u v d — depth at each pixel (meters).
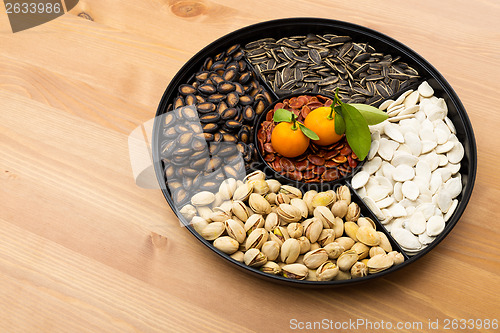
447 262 0.59
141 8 0.74
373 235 0.56
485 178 0.63
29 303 0.59
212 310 0.58
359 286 0.58
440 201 0.58
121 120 0.67
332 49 0.68
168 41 0.72
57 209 0.63
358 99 0.65
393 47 0.66
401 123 0.63
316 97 0.64
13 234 0.62
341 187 0.59
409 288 0.58
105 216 0.62
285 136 0.59
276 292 0.58
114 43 0.72
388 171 0.61
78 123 0.67
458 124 0.62
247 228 0.57
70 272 0.60
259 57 0.67
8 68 0.71
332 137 0.60
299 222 0.58
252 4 0.74
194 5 0.74
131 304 0.58
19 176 0.65
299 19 0.67
